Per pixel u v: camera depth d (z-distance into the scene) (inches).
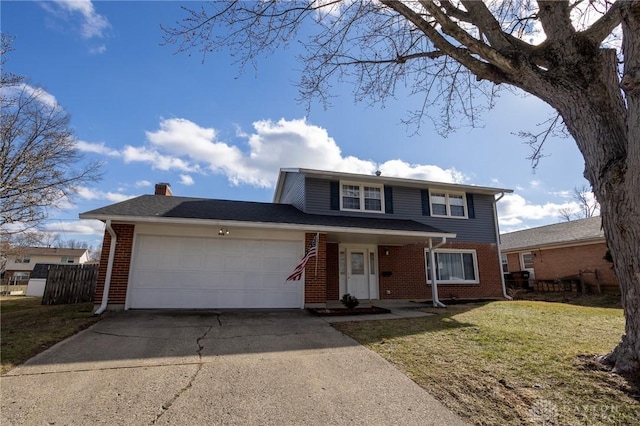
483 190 600.7
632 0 145.0
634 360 150.5
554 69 186.7
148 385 151.4
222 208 438.0
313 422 121.3
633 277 151.3
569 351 197.5
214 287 374.9
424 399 140.4
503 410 129.7
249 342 228.8
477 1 218.4
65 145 713.0
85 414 123.5
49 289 482.6
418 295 537.3
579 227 768.9
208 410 128.9
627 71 148.4
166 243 370.9
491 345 218.2
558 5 192.1
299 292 395.2
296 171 531.5
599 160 167.5
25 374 161.3
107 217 336.8
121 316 313.4
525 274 801.6
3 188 648.4
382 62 270.1
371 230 417.1
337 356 199.0
